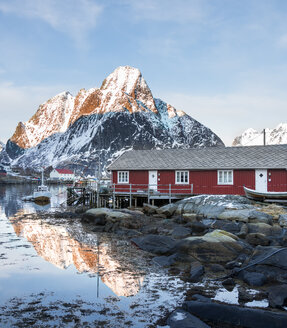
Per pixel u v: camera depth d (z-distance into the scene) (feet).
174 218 74.95
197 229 61.16
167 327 25.12
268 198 87.56
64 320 26.32
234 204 76.43
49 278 37.09
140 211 88.89
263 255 38.83
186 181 106.32
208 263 41.47
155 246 49.90
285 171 96.63
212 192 103.19
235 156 106.42
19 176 568.82
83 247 53.01
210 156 109.70
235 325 25.04
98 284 34.86
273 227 56.65
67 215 96.17
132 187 111.24
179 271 39.17
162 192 107.65
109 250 50.62
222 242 43.47
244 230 56.54
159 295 31.48
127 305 29.25
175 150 119.85
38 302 30.09
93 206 118.11
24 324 25.61
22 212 113.09
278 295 29.12
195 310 26.76
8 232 68.54
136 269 40.24
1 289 33.60
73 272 39.27
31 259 45.52
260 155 104.01
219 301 29.58
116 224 69.77
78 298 30.99
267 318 24.45
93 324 25.66
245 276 34.99
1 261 44.47
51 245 54.65
